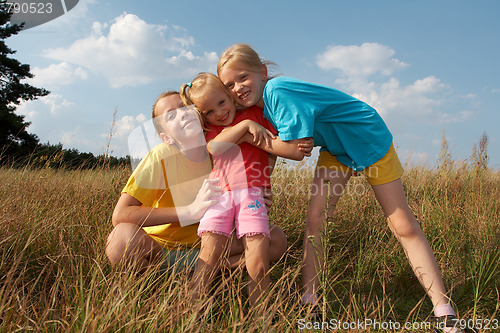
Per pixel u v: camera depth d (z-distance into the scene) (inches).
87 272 81.7
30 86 875.4
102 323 54.8
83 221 107.9
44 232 95.7
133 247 82.2
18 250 88.2
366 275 100.0
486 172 189.9
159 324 61.5
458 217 131.2
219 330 63.4
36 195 130.3
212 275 79.4
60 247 91.0
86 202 128.3
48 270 81.3
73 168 185.5
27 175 161.8
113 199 135.9
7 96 847.7
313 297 79.8
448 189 170.1
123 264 75.9
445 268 102.5
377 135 85.5
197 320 65.7
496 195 153.3
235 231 89.2
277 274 102.0
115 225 86.5
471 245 107.7
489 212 133.9
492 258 91.3
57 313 63.4
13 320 58.2
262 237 80.8
